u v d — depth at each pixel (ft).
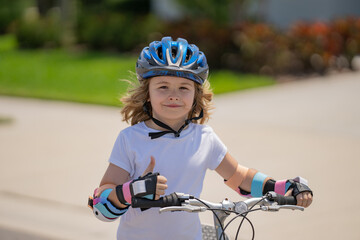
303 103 42.04
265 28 61.26
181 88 9.26
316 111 38.63
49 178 23.21
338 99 43.80
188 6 82.48
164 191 8.48
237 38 59.11
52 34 85.20
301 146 28.53
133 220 9.34
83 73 59.26
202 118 10.51
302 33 62.49
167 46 9.15
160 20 80.74
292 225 17.78
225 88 48.29
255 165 24.89
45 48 85.46
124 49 80.23
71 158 26.48
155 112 9.62
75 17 86.17
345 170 24.11
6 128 33.35
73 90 48.62
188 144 9.49
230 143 29.19
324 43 61.62
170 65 9.02
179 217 9.28
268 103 42.01
